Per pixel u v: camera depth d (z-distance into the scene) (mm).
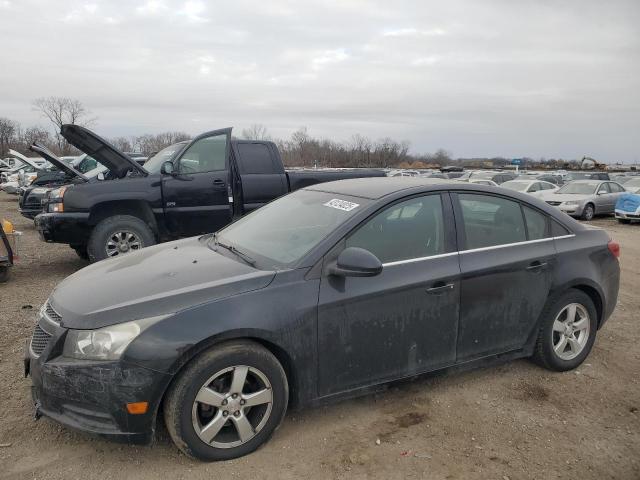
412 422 3424
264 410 3035
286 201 4242
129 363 2697
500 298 3793
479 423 3432
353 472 2891
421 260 3516
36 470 2863
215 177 7711
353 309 3223
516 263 3844
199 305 2867
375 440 3205
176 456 3000
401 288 3367
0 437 3162
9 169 34438
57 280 7289
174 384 2807
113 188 7223
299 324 3053
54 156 7824
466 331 3682
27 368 3150
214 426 2893
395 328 3387
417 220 3609
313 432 3279
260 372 2975
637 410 3666
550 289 4031
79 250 8383
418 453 3080
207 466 2912
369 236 3400
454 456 3061
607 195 19734
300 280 3121
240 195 7984
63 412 2850
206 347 2828
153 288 3029
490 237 3863
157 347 2715
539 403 3719
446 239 3658
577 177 34188
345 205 3619
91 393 2738
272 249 3502
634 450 3178
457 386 3945
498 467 2969
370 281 3295
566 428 3404
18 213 17656
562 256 4105
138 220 7438
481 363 3814
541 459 3059
